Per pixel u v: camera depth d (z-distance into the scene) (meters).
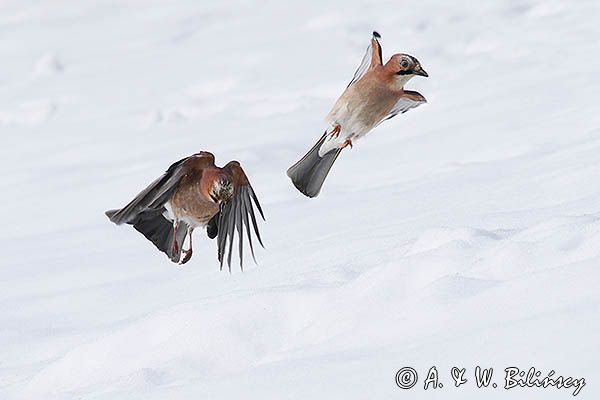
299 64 25.44
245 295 7.79
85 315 10.30
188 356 7.42
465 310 6.21
